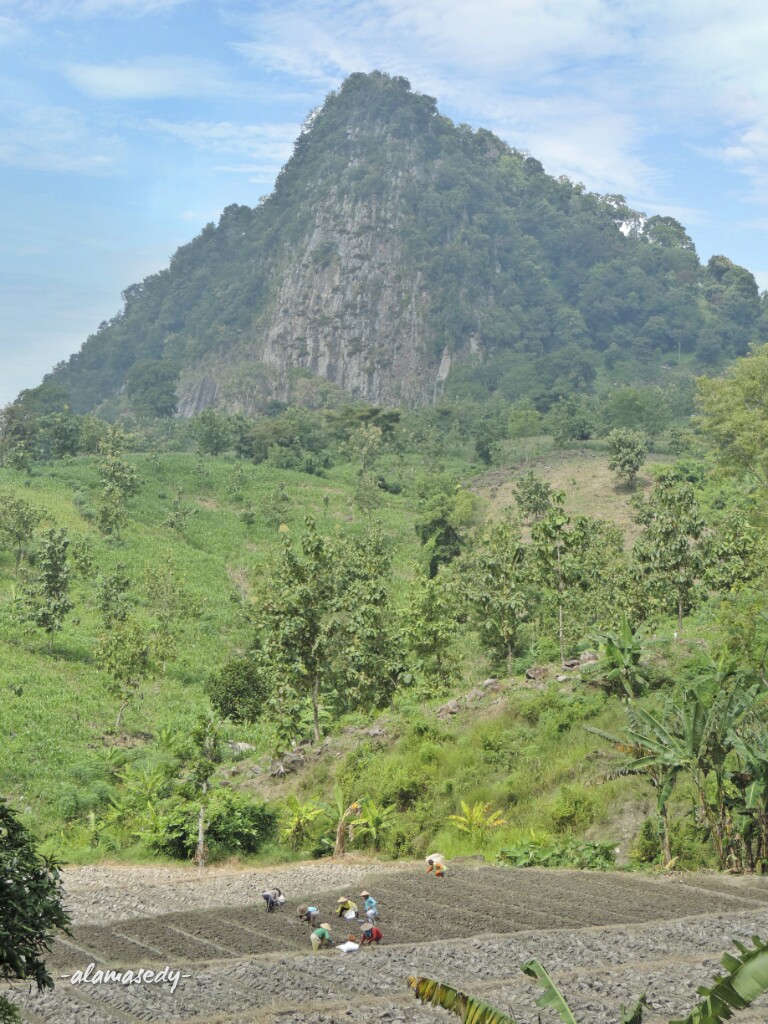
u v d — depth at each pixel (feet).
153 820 108.78
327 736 147.43
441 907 70.79
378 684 150.71
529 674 140.05
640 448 384.27
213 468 442.09
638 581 165.07
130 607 239.91
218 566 313.73
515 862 92.94
